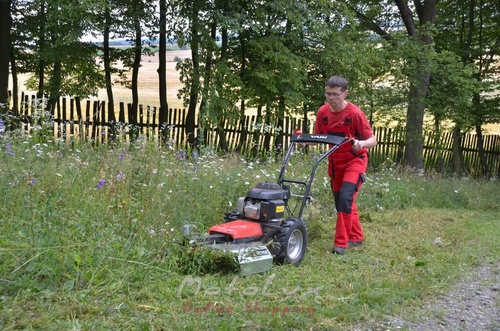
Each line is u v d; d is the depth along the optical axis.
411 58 16.33
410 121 17.28
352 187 7.02
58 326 3.85
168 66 34.72
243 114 15.72
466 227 9.31
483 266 6.82
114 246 5.14
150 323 4.08
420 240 7.89
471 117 18.20
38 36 14.63
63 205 5.80
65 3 11.85
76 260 4.54
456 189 13.01
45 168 6.68
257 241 6.07
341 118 7.10
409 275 6.02
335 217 8.94
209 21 13.92
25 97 14.03
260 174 9.52
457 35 21.11
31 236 4.86
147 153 7.78
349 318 4.62
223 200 7.99
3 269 4.40
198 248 5.51
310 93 16.09
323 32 14.46
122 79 17.73
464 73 16.62
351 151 7.16
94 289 4.54
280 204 6.15
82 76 14.91
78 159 6.83
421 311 5.04
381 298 5.12
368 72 16.64
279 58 14.16
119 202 6.05
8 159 6.71
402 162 18.17
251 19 13.99
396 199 10.91
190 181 7.68
